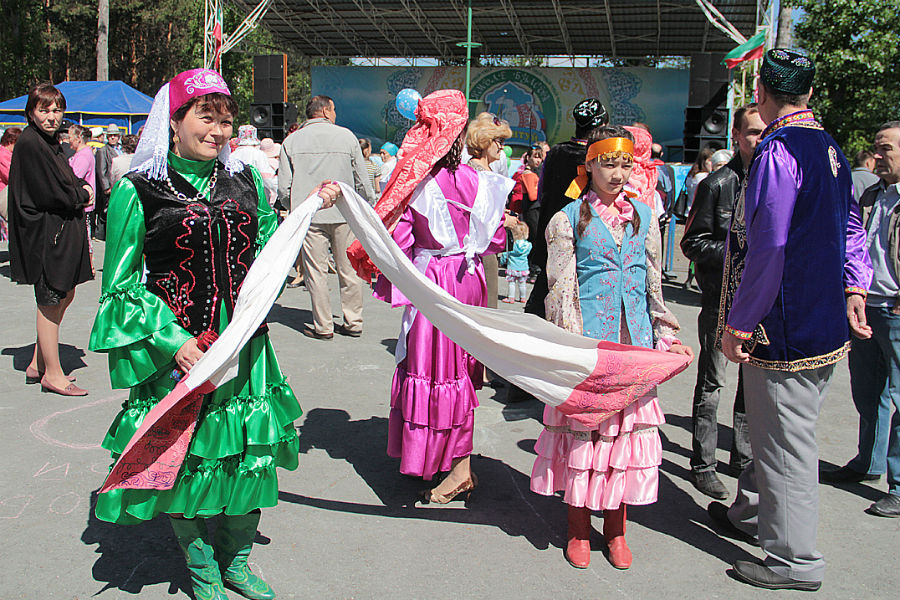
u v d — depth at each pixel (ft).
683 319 27.86
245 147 30.04
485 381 19.08
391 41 104.73
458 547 11.05
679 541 11.44
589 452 10.33
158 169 8.58
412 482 13.25
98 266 35.81
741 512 11.22
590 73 99.14
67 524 11.28
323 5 89.51
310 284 22.63
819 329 9.42
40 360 17.80
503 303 29.30
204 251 8.77
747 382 9.98
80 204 16.76
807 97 9.80
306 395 17.78
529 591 9.93
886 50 65.67
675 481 13.66
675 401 18.37
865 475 13.80
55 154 16.30
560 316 10.71
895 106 68.44
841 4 66.13
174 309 8.71
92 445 14.29
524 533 11.55
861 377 13.56
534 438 15.55
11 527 11.13
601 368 10.01
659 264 10.95
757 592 10.05
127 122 75.31
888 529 11.98
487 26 95.96
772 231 9.21
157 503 8.61
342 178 22.62
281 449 9.46
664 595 9.93
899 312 12.64
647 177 16.10
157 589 9.63
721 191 12.54
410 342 11.87
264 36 119.03
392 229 11.81
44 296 16.61
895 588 10.23
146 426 8.07
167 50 135.44
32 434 14.74
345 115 106.73
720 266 12.46
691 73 53.83
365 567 10.39
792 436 9.71
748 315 9.50
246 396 8.91
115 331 8.27
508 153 40.70
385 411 16.84
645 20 89.15
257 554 10.63
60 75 136.56
